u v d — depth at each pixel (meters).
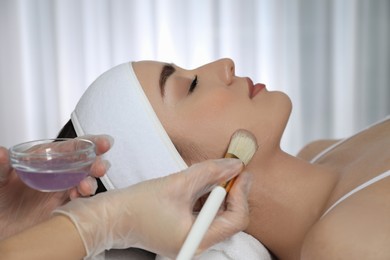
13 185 1.14
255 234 1.25
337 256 0.96
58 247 0.93
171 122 1.20
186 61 2.90
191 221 1.00
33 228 0.96
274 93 1.26
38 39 2.86
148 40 2.88
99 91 1.23
